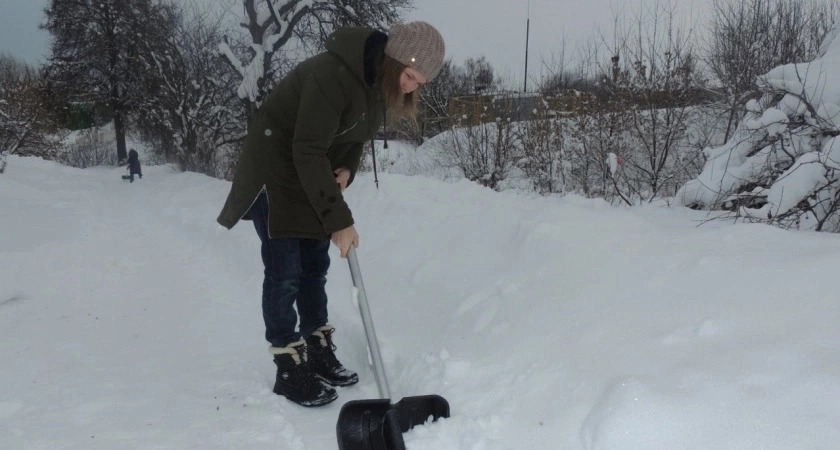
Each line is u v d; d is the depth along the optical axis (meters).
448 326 3.00
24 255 5.46
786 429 1.57
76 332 3.64
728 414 1.65
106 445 2.18
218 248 6.22
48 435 2.26
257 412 2.52
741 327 2.01
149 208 11.05
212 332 3.65
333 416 2.53
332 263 4.43
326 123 2.39
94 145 30.36
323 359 2.87
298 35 14.74
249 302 4.27
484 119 11.22
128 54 24.05
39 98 23.92
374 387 2.79
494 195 5.37
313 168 2.38
